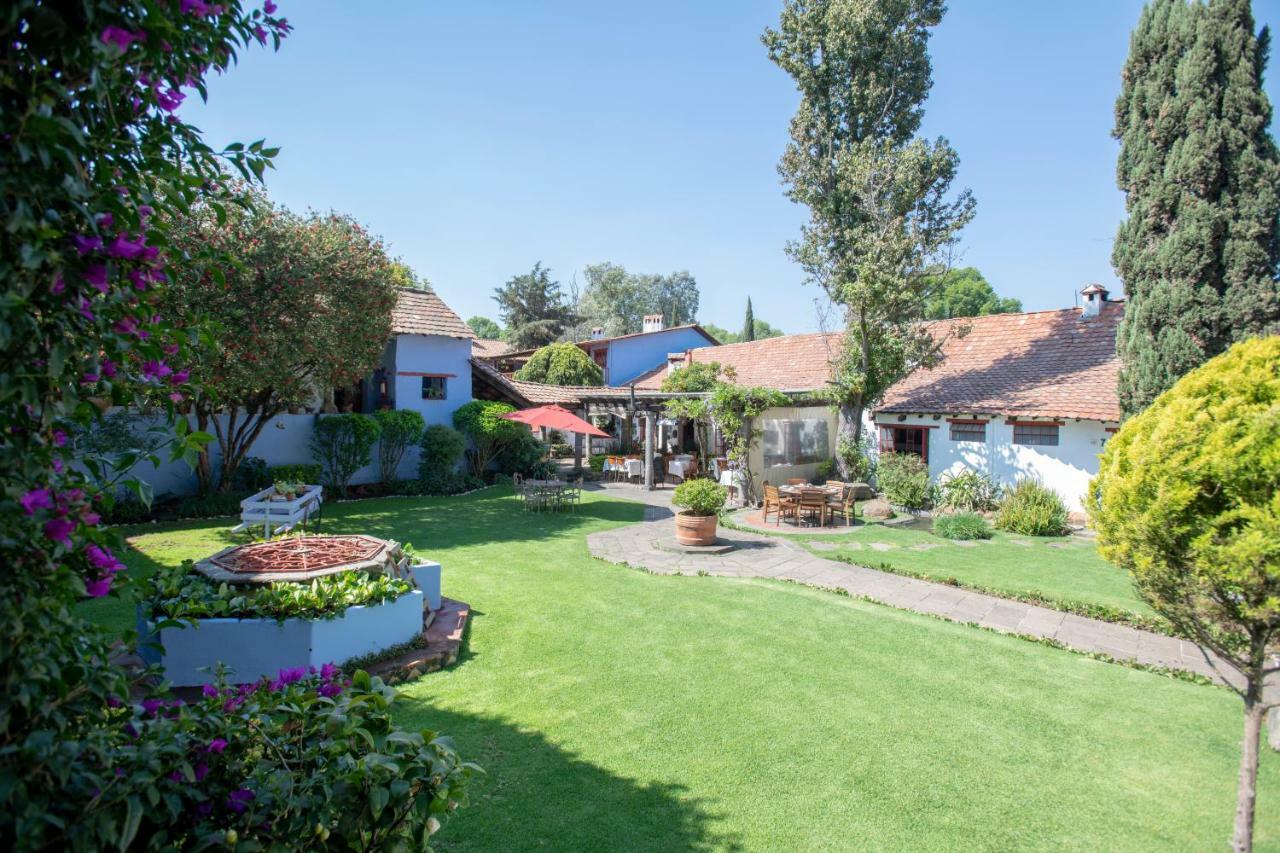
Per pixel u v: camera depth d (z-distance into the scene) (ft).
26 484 5.41
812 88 58.13
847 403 58.23
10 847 5.28
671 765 15.28
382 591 20.01
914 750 16.26
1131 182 42.47
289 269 38.14
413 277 110.11
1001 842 12.89
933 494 55.47
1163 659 22.47
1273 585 10.62
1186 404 11.64
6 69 4.97
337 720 7.43
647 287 228.63
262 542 22.95
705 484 39.40
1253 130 38.42
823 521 47.26
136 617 17.98
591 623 25.00
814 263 58.29
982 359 64.44
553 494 52.13
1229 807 14.23
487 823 12.85
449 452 59.11
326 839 6.99
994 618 26.68
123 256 5.97
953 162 55.62
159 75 6.46
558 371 94.84
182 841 6.65
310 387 48.78
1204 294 39.04
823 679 20.38
